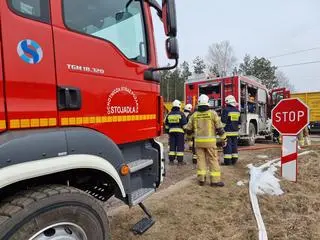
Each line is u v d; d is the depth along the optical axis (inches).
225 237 146.9
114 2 111.7
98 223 91.3
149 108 129.5
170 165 333.1
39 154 77.1
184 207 185.0
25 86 77.7
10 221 71.4
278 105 240.7
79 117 92.4
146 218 159.5
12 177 70.6
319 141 587.2
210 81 499.2
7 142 71.2
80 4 97.0
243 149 448.5
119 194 109.0
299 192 209.2
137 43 123.2
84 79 94.8
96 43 100.4
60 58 87.3
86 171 98.9
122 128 112.2
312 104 799.7
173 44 112.6
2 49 73.5
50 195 79.0
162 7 113.9
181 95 2113.7
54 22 86.9
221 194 214.1
